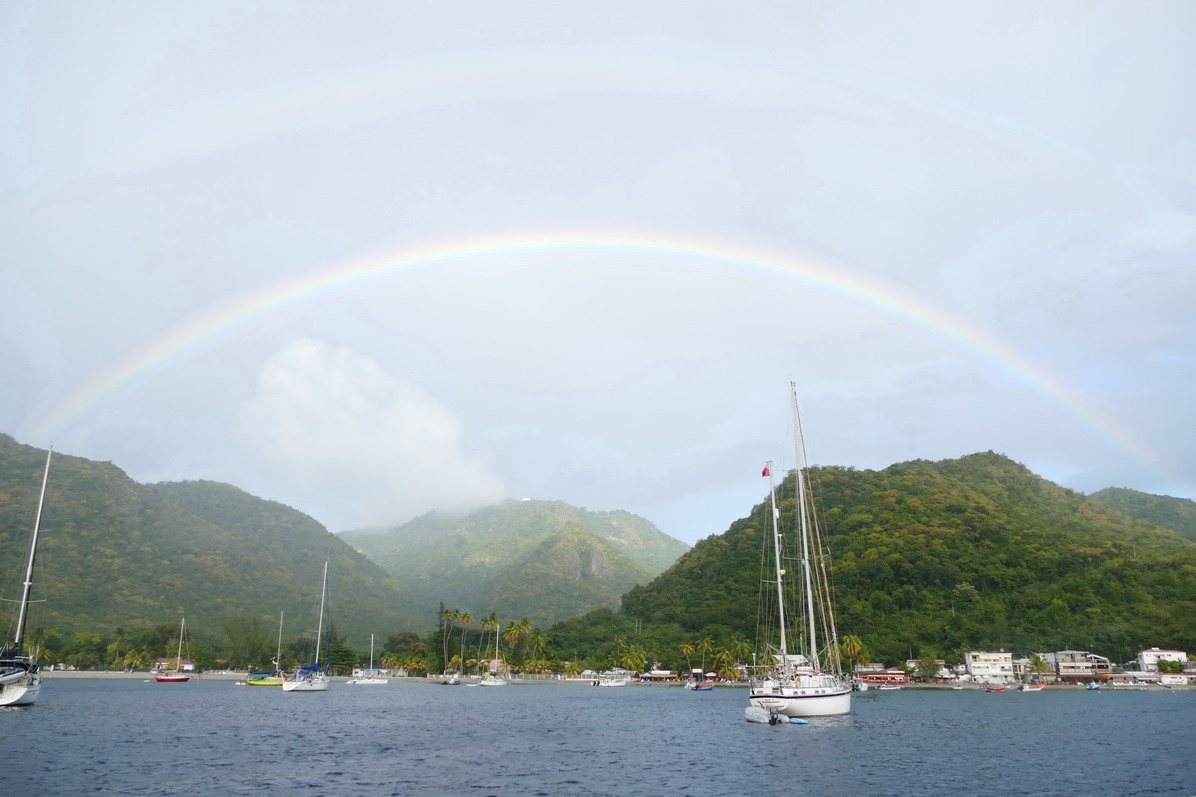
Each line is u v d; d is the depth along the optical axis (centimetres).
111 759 6969
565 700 18438
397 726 10762
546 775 6512
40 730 8931
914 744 8562
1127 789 5900
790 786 6044
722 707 15712
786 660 10838
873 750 8050
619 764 7125
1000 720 11900
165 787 5756
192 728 9844
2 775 6062
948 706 15450
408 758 7438
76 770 6366
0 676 10194
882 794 5738
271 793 5625
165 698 16425
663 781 6250
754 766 6994
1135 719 12206
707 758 7500
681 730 10306
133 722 10381
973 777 6412
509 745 8550
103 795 5438
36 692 10712
